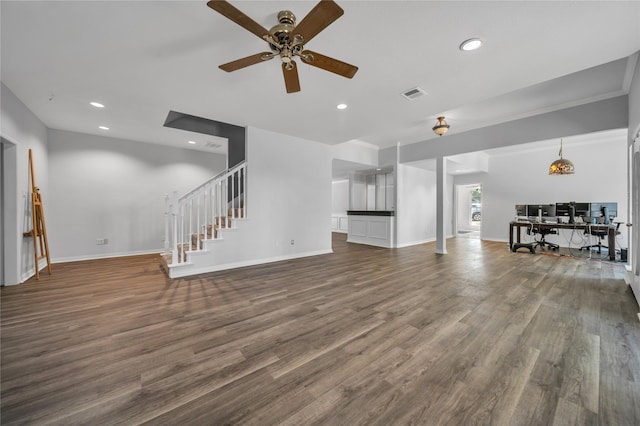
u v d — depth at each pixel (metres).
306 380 1.56
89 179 5.02
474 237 9.01
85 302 2.80
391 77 2.80
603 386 1.49
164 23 1.99
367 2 1.77
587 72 3.15
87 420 1.26
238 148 5.36
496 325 2.28
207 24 2.01
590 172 6.46
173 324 2.29
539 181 7.23
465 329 2.21
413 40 2.19
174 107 3.65
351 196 8.46
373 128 4.63
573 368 1.67
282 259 5.09
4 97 2.99
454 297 3.00
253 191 4.67
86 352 1.84
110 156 5.23
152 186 5.72
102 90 3.11
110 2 1.77
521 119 4.60
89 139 5.00
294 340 2.03
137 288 3.29
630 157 3.47
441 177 5.89
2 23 1.96
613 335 2.09
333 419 1.27
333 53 2.38
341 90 3.12
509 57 2.43
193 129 4.86
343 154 6.30
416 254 5.83
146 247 5.66
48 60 2.48
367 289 3.29
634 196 3.18
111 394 1.43
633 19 1.92
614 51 2.32
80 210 4.93
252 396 1.43
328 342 2.00
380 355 1.83
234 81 2.90
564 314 2.51
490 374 1.61
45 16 1.90
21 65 2.57
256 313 2.54
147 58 2.45
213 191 4.24
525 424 1.23
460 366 1.70
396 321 2.37
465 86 3.01
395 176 6.86
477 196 13.27
